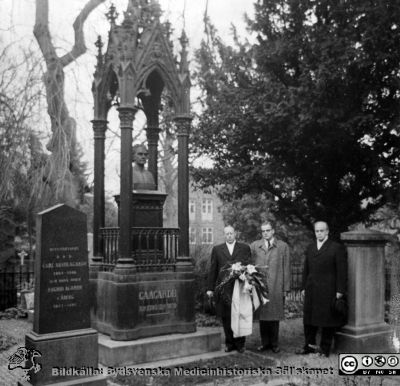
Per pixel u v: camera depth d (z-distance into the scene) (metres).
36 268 5.48
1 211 13.27
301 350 7.34
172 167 20.91
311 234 11.75
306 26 9.55
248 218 22.78
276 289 7.36
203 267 10.83
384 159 9.73
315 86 8.48
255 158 10.63
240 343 7.28
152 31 7.41
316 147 9.27
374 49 8.34
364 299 7.44
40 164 12.16
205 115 11.05
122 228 6.99
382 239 7.62
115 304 6.81
